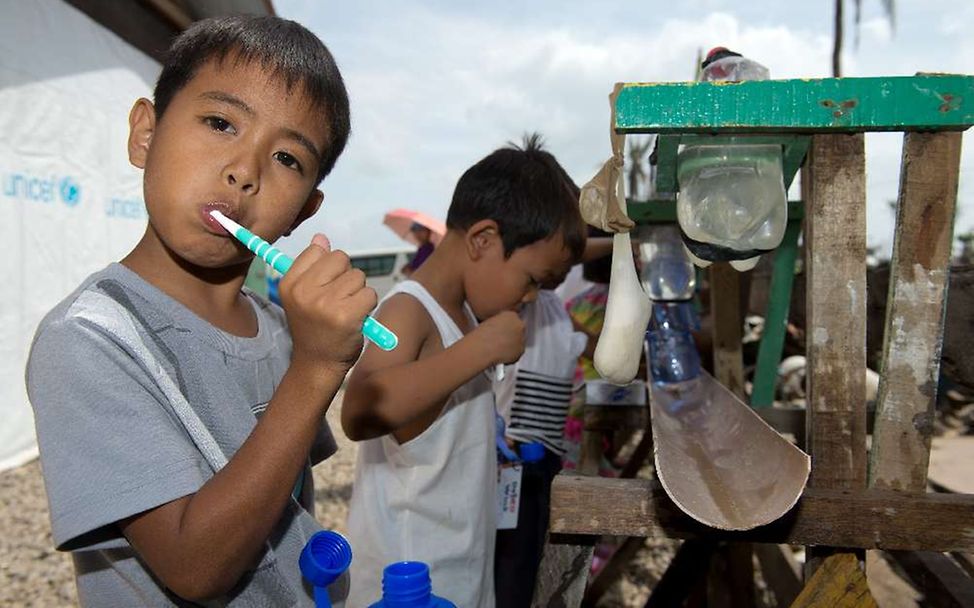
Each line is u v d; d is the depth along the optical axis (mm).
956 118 932
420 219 7312
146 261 995
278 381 1096
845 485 1002
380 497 1502
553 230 1575
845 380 1004
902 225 987
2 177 3941
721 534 967
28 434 4207
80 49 4492
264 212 956
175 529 775
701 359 2309
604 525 987
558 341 2197
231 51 952
